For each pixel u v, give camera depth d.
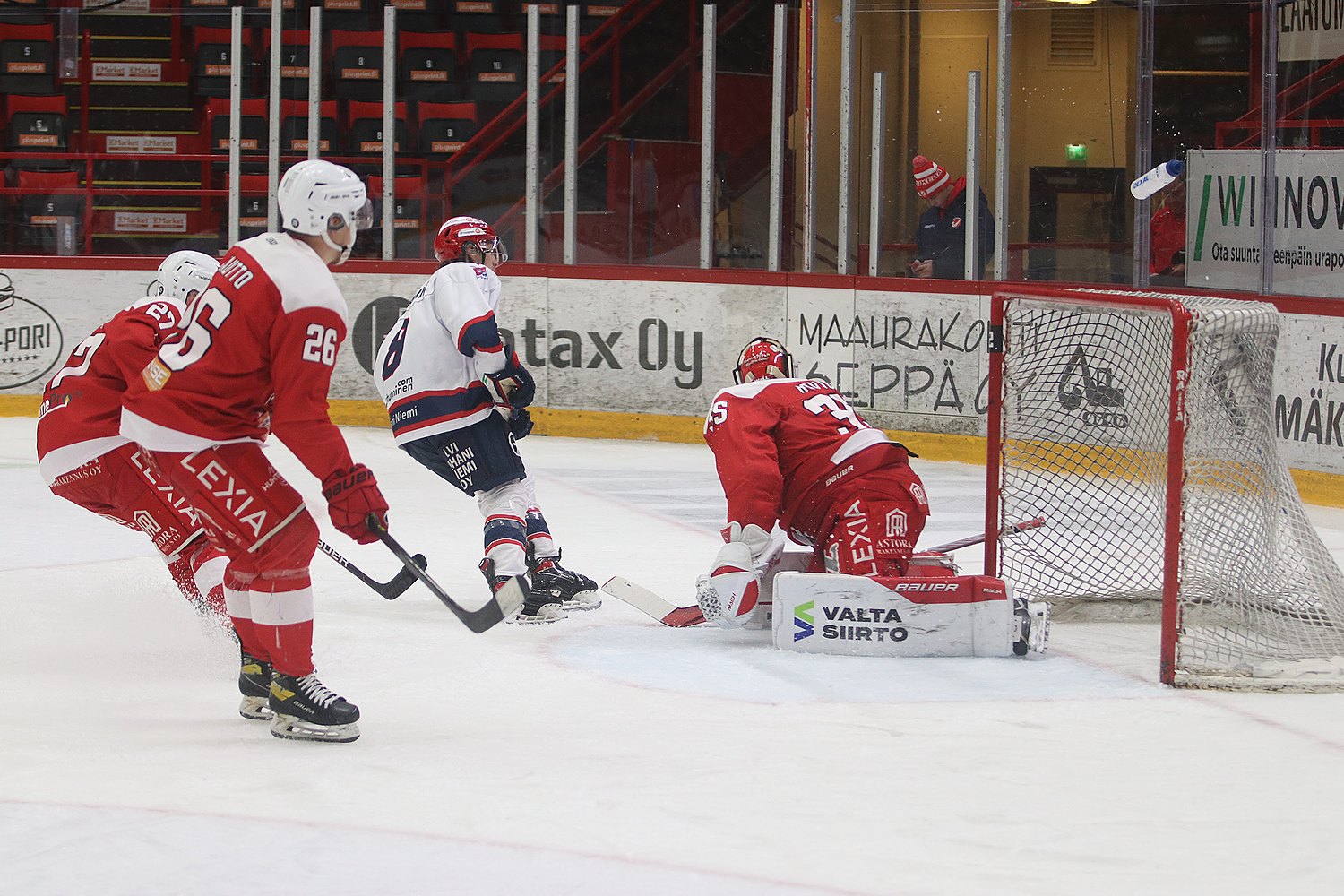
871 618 13.64
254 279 10.27
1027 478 17.14
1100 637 14.66
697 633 14.70
